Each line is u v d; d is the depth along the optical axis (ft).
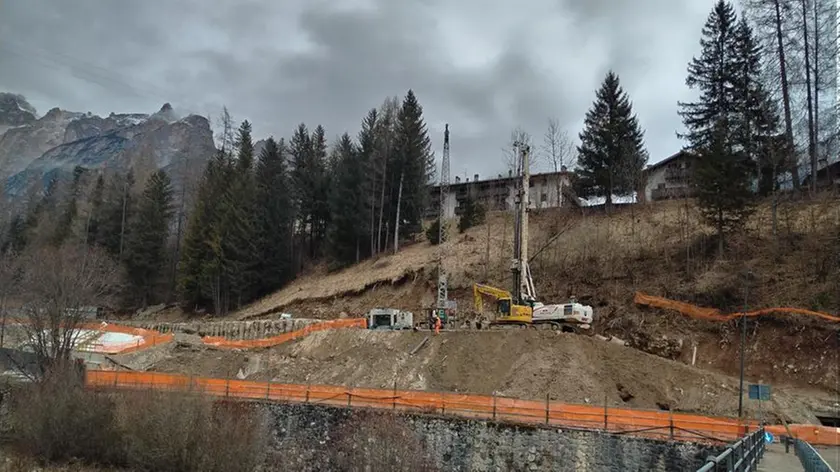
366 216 226.38
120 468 91.86
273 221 243.81
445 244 204.03
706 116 190.49
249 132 269.44
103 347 146.51
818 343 112.37
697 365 123.13
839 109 168.76
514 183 247.09
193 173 341.21
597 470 75.61
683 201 186.70
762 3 177.47
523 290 137.18
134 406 94.32
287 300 208.95
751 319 122.52
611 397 102.42
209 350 146.92
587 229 188.44
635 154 207.41
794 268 131.23
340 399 99.50
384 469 85.20
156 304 261.85
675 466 71.46
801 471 58.39
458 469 82.89
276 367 133.28
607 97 210.59
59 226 293.64
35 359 118.21
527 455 79.71
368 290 194.59
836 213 143.64
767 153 169.89
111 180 326.85
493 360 117.50
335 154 270.05
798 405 100.17
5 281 135.23
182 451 87.35
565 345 115.44
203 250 243.19
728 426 75.77
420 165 238.07
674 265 152.76
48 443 95.50
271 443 95.14
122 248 274.98
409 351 128.98
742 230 149.79
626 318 139.54
